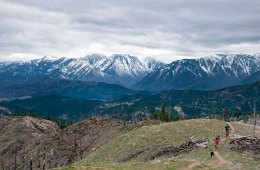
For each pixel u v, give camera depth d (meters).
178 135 107.06
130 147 109.00
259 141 87.38
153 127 119.62
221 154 76.69
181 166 65.88
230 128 107.56
